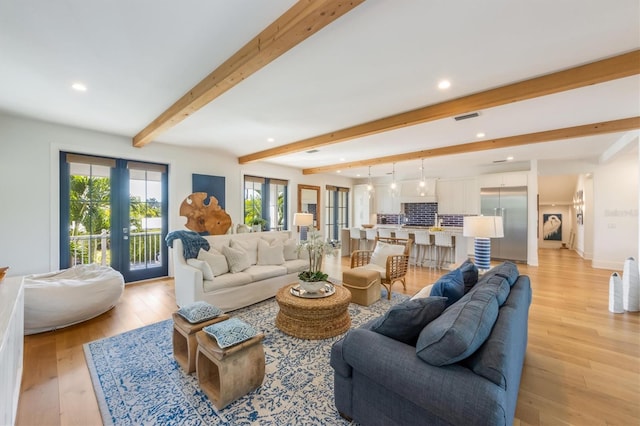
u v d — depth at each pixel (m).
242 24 1.75
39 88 2.67
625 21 1.71
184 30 1.81
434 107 3.05
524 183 6.56
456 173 7.88
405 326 1.51
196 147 5.20
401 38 1.89
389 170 8.10
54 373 2.13
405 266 4.30
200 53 2.08
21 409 1.75
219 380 1.87
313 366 2.25
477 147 4.65
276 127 3.91
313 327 2.72
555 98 2.84
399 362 1.33
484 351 1.24
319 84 2.57
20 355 1.96
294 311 2.72
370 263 4.52
